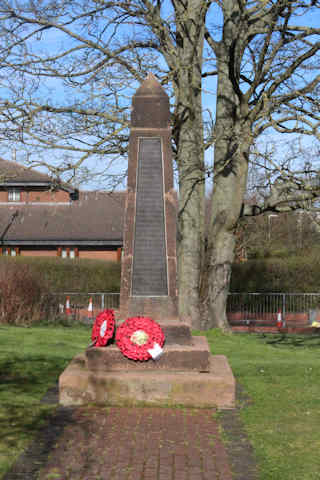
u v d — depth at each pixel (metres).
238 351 13.90
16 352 11.27
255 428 6.64
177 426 6.71
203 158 17.72
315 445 6.04
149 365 7.92
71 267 27.75
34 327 18.88
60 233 38.62
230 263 17.66
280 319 22.31
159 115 9.09
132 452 5.82
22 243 38.31
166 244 8.85
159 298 8.74
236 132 15.27
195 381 7.56
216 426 6.73
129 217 8.91
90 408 7.43
